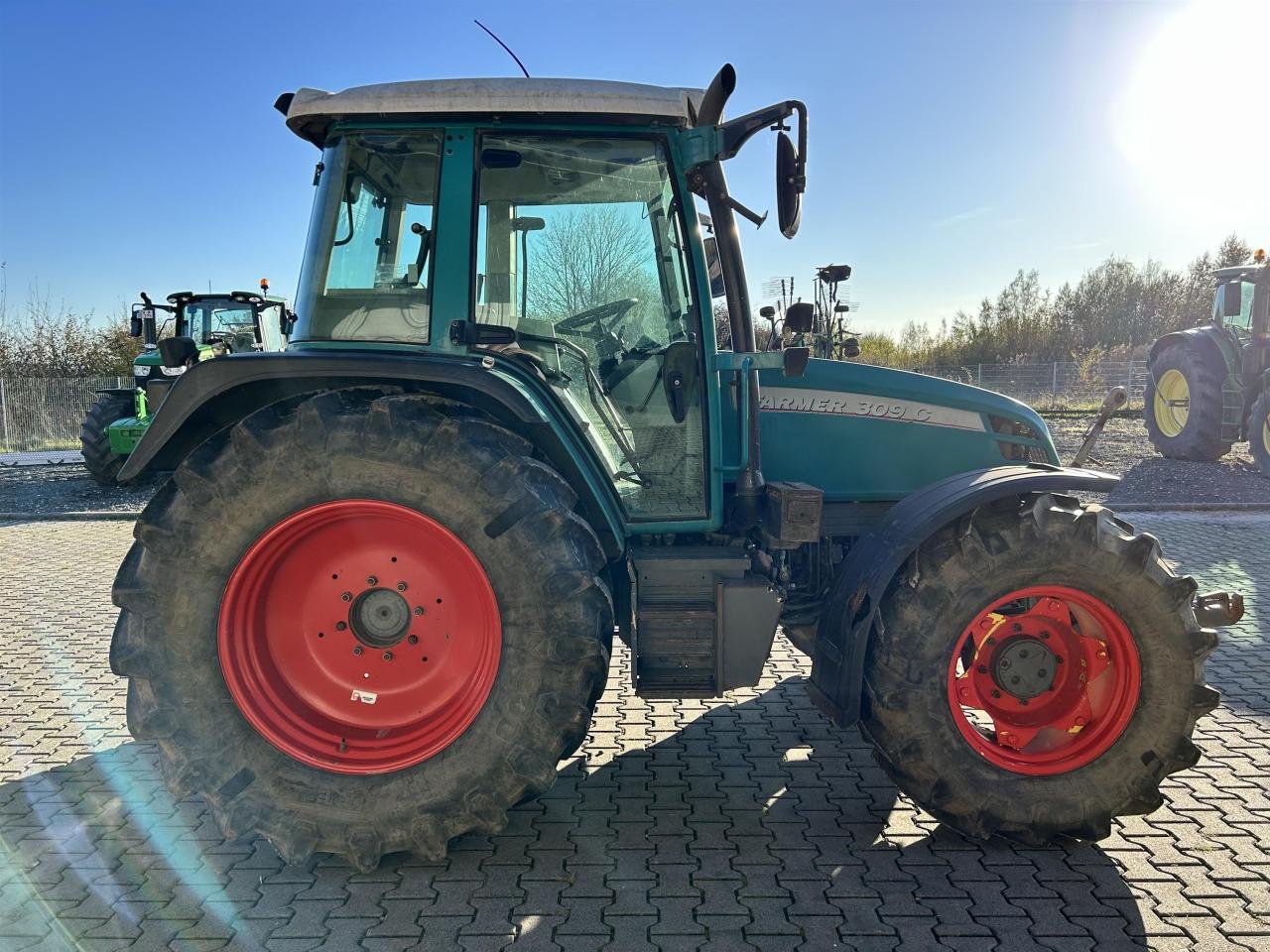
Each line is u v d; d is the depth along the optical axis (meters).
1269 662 4.66
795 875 2.78
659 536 3.37
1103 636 2.99
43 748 3.78
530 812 3.21
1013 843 2.97
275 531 2.79
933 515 2.92
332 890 2.72
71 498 11.49
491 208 3.18
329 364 2.82
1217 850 2.90
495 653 2.79
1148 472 11.09
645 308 3.27
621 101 2.98
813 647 3.49
